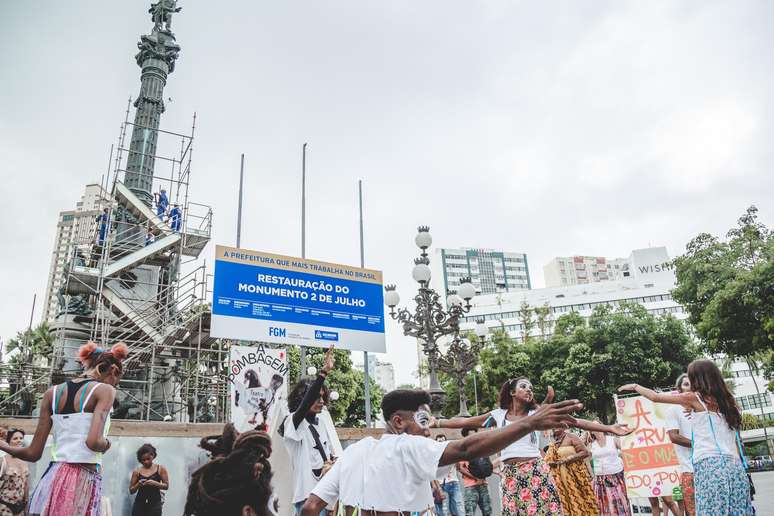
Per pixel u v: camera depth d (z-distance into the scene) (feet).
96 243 67.41
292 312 46.06
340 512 10.37
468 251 517.96
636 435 32.71
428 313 45.11
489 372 125.18
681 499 30.89
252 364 36.70
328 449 17.81
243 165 52.90
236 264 44.42
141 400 61.82
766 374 101.60
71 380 12.65
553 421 7.50
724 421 15.30
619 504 30.25
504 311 323.57
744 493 14.69
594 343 120.78
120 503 28.27
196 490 7.16
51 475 11.53
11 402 55.47
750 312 78.07
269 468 7.30
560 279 490.49
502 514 19.07
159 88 87.56
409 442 9.56
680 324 119.96
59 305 67.36
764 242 84.99
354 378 122.31
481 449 8.20
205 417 61.11
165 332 59.52
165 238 66.18
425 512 9.55
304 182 58.18
